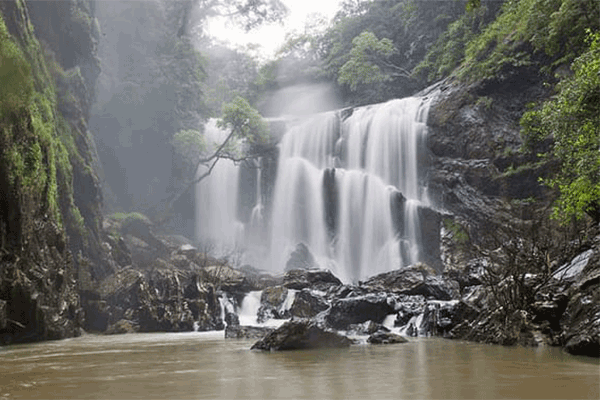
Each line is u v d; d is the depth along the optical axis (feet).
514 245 67.62
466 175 149.07
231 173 196.34
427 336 65.26
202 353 46.57
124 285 101.09
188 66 204.23
